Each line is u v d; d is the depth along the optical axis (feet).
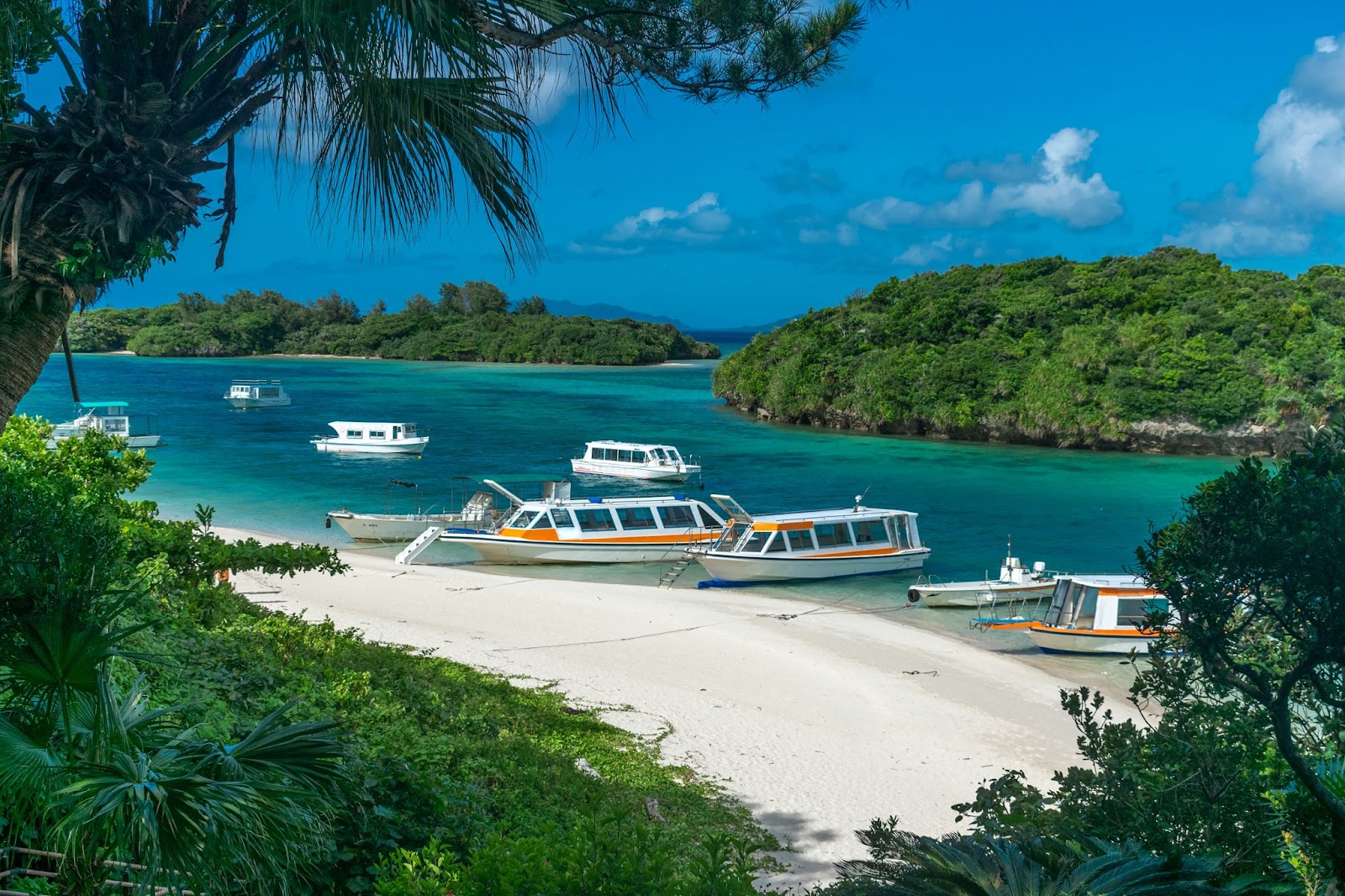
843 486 200.64
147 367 573.74
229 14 15.61
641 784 50.98
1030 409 286.46
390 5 13.64
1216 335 281.74
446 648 81.97
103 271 14.89
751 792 54.13
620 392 434.71
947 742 65.87
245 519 153.48
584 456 221.05
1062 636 89.15
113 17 14.48
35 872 15.20
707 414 347.56
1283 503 13.52
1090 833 17.92
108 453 44.88
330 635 55.88
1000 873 14.66
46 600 14.37
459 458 230.07
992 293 339.16
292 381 481.05
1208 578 14.16
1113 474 223.71
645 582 122.72
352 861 21.52
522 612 98.37
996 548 141.28
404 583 109.50
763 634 93.97
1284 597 14.75
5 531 15.10
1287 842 14.71
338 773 16.15
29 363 14.88
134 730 15.47
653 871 14.57
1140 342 288.51
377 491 182.39
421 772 28.71
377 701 43.70
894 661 86.38
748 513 169.68
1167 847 17.20
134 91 14.38
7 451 40.29
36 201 14.40
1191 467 239.71
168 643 32.71
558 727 60.44
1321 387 263.70
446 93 15.11
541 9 15.24
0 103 14.19
